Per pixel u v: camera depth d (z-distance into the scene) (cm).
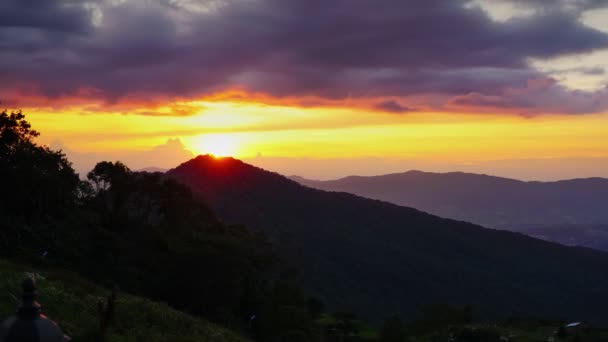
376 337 5962
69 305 1892
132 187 4547
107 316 1507
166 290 3522
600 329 6681
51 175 3691
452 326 7150
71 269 3181
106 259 3494
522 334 6488
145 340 1834
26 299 459
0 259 2608
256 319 4112
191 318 2605
